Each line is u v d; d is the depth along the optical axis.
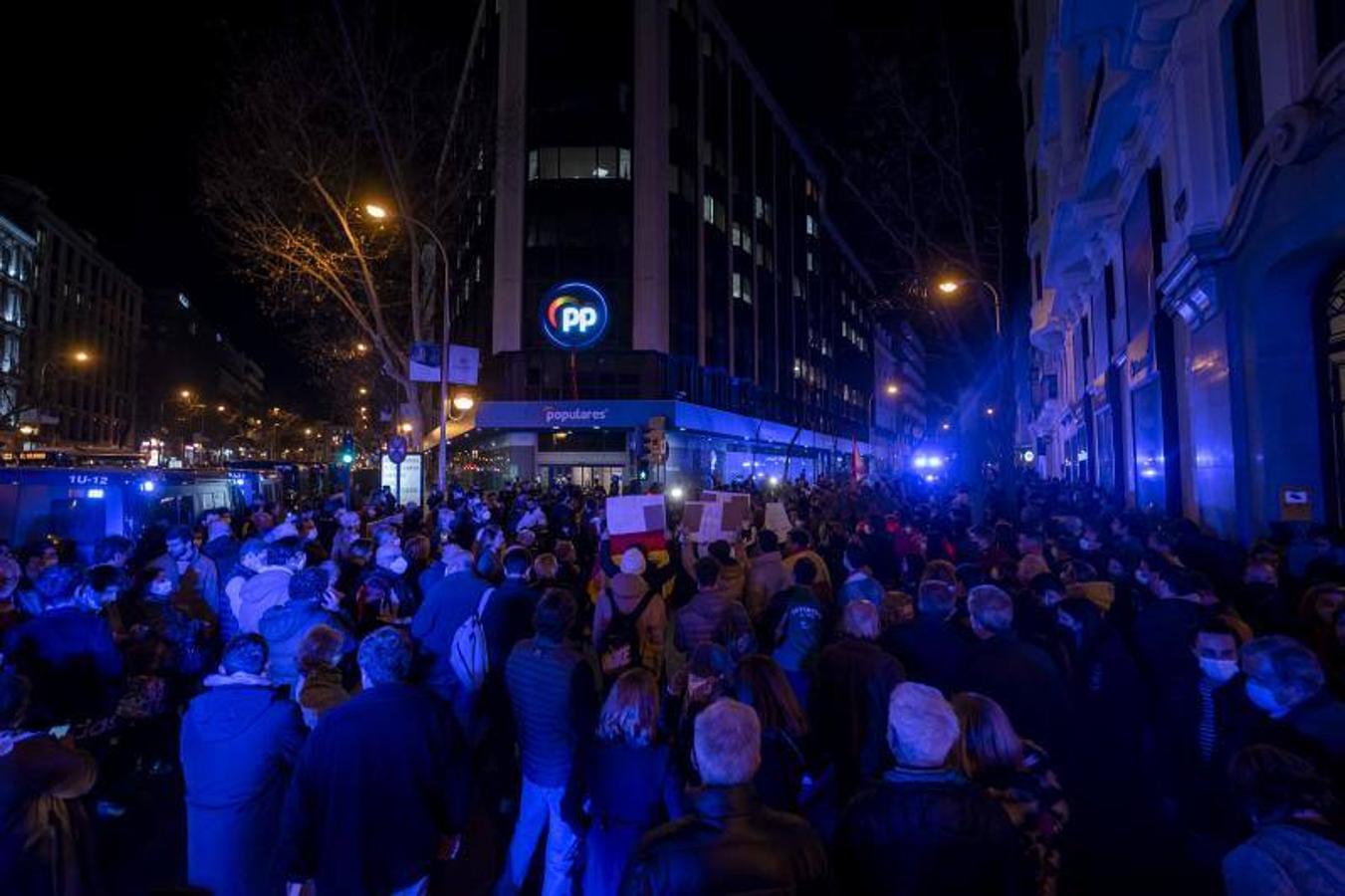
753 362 58.22
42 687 4.71
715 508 10.49
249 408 180.75
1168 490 13.01
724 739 2.41
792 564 7.88
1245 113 9.88
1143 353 14.80
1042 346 32.22
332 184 20.06
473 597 6.12
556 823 4.26
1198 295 10.69
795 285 70.69
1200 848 4.60
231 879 3.48
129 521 11.46
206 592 7.79
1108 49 12.84
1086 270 22.41
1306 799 2.24
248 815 3.52
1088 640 5.26
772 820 2.38
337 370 47.09
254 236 20.27
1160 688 5.05
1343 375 8.82
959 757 2.99
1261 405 9.19
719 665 3.92
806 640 4.82
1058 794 3.04
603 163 43.94
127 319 104.12
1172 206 12.07
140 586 6.38
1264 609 5.55
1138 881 4.38
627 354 43.22
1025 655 4.30
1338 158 7.68
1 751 2.89
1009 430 17.97
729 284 53.72
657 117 44.66
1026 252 31.02
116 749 6.05
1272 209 8.76
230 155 19.39
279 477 29.34
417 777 3.28
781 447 65.69
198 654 6.50
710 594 5.82
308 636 4.16
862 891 2.51
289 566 6.06
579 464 43.97
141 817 5.69
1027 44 28.92
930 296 19.72
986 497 18.91
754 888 2.24
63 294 81.88
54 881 2.91
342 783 3.18
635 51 44.78
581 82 44.28
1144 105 13.23
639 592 6.52
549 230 43.66
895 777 2.61
